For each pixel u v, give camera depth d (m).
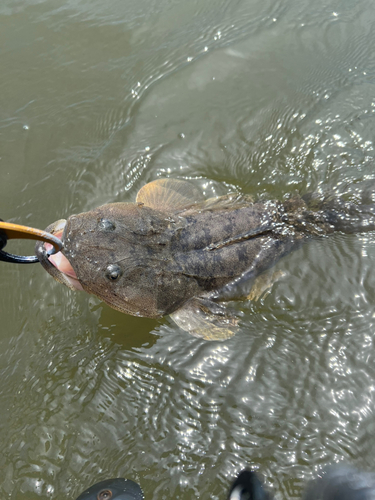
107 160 0.89
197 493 0.67
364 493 0.66
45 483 0.68
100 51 1.01
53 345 0.76
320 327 0.75
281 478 0.67
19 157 0.90
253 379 0.72
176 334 0.76
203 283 0.75
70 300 0.79
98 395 0.73
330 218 0.80
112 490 0.67
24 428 0.71
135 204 0.76
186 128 0.92
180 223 0.76
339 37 1.00
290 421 0.70
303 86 0.94
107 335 0.76
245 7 1.05
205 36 1.02
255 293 0.77
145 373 0.74
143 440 0.70
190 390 0.72
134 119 0.93
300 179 0.86
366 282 0.76
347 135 0.89
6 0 1.06
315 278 0.77
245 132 0.91
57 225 0.75
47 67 0.99
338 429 0.69
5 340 0.77
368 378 0.72
